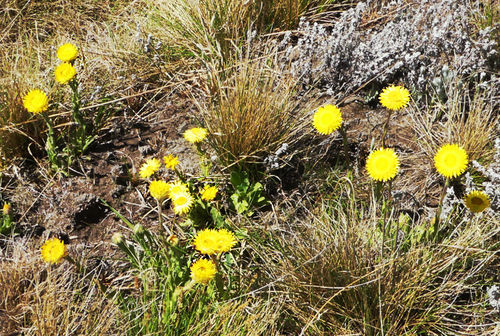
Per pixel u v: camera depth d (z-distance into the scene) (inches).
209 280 74.4
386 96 77.6
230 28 94.7
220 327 75.5
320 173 84.8
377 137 87.1
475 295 77.4
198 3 95.1
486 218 79.4
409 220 81.4
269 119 84.4
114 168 86.1
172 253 76.4
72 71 83.7
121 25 99.3
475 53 88.6
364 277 75.9
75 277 78.7
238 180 83.1
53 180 85.4
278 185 84.6
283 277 76.1
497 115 87.0
